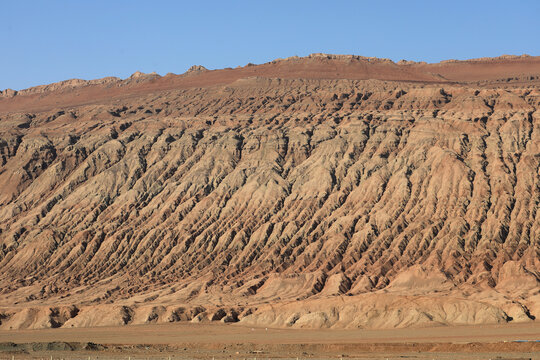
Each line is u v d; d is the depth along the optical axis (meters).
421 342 179.38
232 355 170.75
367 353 173.00
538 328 195.75
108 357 169.25
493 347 169.75
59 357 170.00
